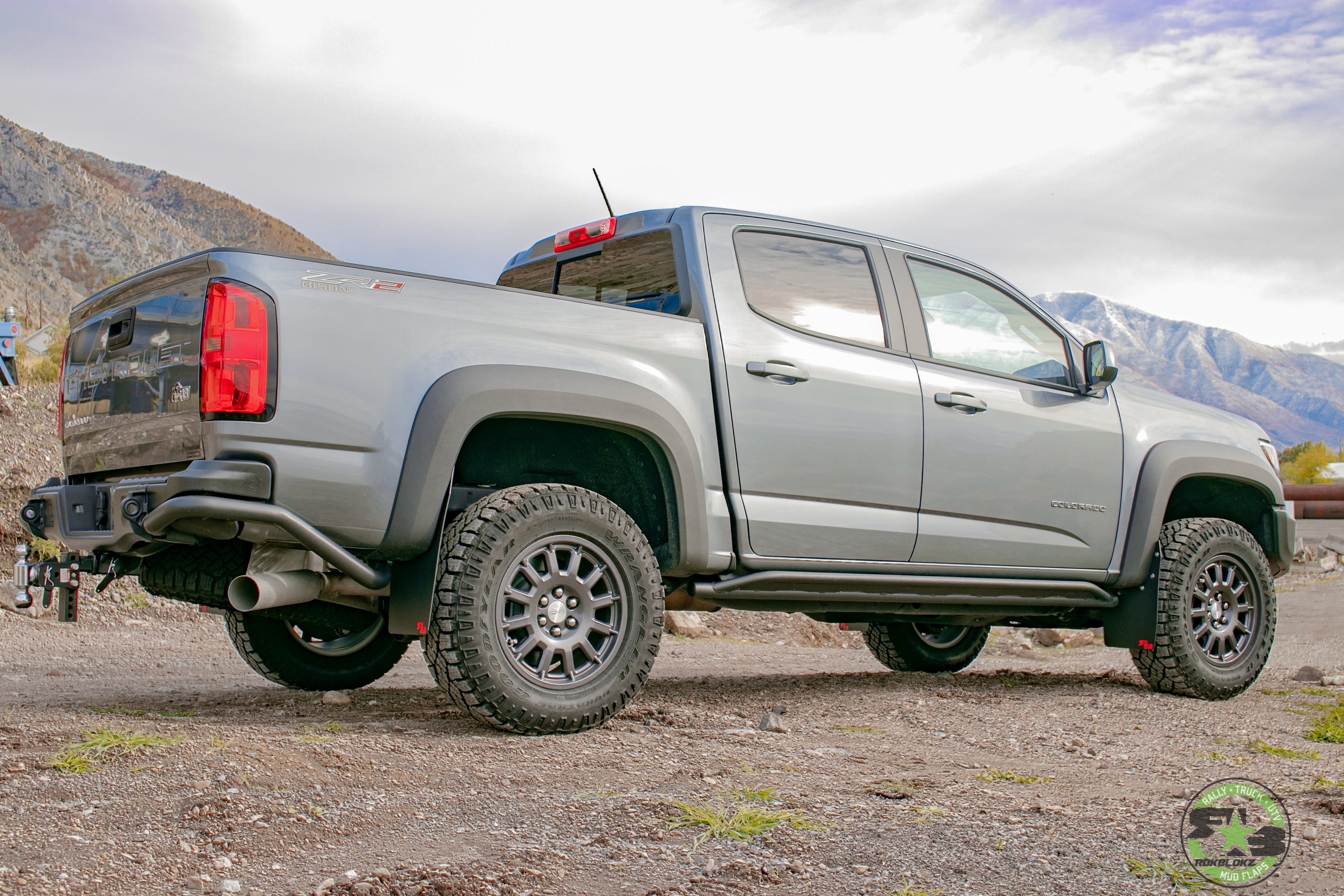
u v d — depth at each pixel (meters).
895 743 3.53
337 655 4.55
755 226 4.21
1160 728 4.02
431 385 3.22
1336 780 3.01
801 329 4.17
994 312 4.91
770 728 3.68
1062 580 4.89
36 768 2.49
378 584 3.22
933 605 4.72
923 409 4.38
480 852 2.10
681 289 4.01
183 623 7.71
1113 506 5.02
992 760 3.28
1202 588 5.18
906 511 4.32
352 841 2.15
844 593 4.21
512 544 3.27
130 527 3.16
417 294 3.29
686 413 3.75
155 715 3.44
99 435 3.52
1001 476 4.61
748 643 9.07
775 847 2.17
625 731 3.47
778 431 3.97
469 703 3.21
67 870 1.88
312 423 3.04
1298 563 16.50
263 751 2.70
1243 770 3.18
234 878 1.92
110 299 3.57
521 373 3.35
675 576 3.87
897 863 2.09
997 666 7.16
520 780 2.69
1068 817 2.45
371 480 3.11
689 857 2.10
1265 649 5.22
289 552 3.28
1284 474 45.75
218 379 2.94
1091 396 5.09
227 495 2.92
